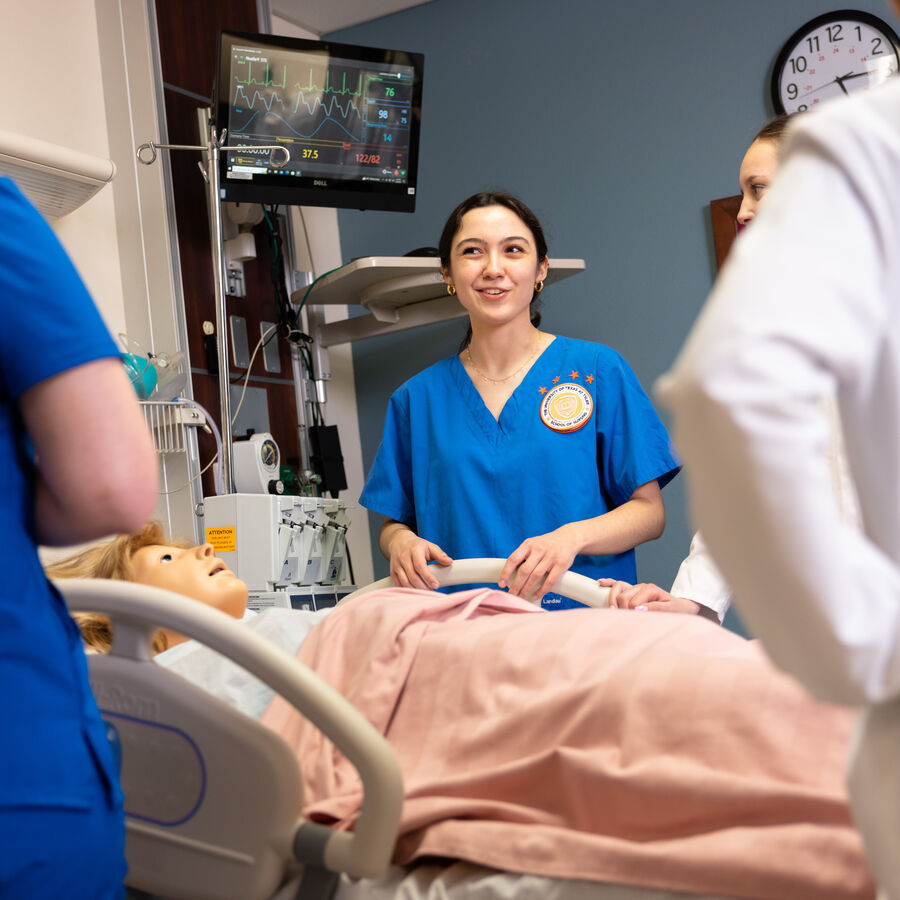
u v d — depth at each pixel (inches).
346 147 125.2
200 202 126.8
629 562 86.6
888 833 21.1
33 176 102.4
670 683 42.0
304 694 40.8
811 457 18.3
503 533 88.0
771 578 18.9
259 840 43.1
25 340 28.6
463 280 88.8
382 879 44.6
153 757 45.2
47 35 117.7
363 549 153.7
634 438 87.3
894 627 18.8
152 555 70.7
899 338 19.6
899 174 19.7
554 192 143.5
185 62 127.0
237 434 128.5
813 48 129.6
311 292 133.6
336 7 150.2
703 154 135.9
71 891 29.1
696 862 37.1
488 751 47.0
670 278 136.7
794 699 39.3
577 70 142.9
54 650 29.4
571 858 40.4
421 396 93.8
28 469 30.6
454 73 150.0
